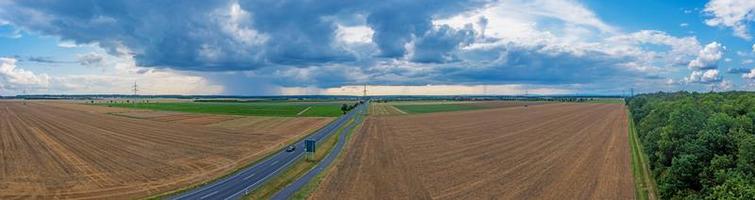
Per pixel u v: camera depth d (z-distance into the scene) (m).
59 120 171.62
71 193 62.94
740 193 42.53
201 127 152.62
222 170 78.94
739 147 52.78
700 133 59.34
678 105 93.56
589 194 61.38
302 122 170.12
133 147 105.12
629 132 126.25
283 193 62.31
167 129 145.12
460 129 142.62
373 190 63.91
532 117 191.50
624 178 69.44
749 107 82.56
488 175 73.25
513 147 103.19
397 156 90.69
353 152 95.44
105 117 190.88
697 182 54.28
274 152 97.81
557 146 103.69
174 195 61.59
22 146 104.00
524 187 65.62
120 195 61.94
